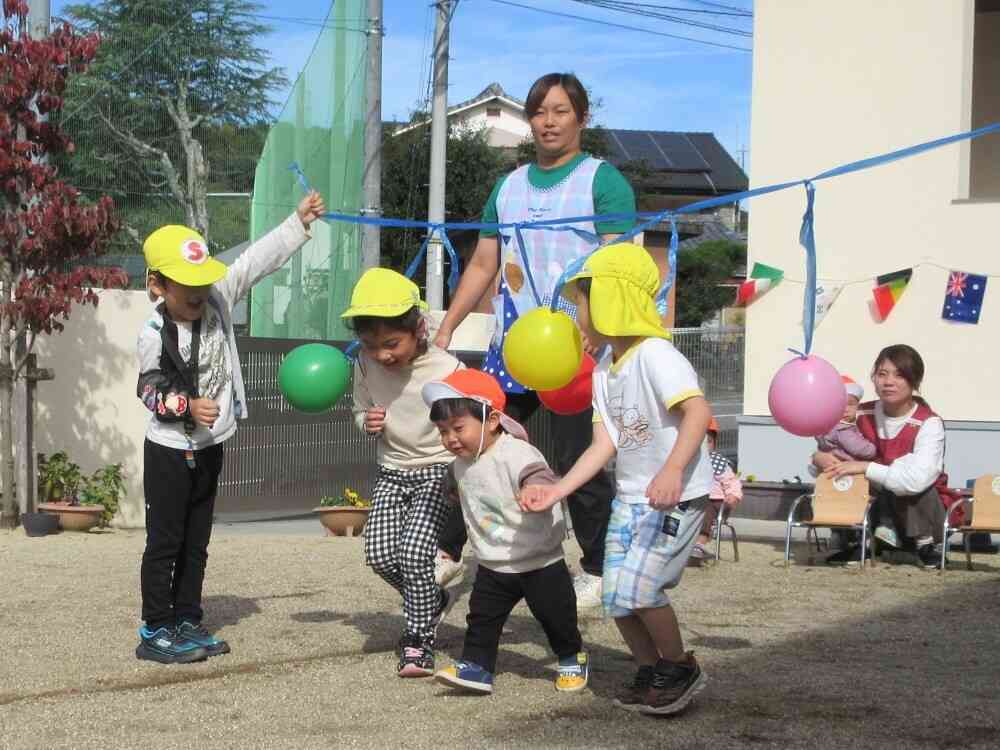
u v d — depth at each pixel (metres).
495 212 6.36
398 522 5.47
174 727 4.55
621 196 6.05
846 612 6.86
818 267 11.34
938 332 10.89
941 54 10.93
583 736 4.45
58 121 10.62
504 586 4.97
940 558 8.92
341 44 12.88
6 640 5.93
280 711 4.76
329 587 7.42
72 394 10.63
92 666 5.43
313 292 12.66
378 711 4.77
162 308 5.54
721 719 4.67
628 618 4.86
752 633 6.24
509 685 5.16
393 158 32.09
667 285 5.61
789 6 11.43
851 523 8.66
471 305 6.45
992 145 14.38
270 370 11.46
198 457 5.55
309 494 11.84
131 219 11.56
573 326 5.09
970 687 5.17
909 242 11.02
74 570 8.00
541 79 6.16
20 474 10.36
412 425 5.45
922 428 8.74
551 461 12.80
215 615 6.55
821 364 5.63
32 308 9.80
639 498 4.69
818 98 11.34
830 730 4.54
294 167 5.90
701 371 15.11
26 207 10.02
